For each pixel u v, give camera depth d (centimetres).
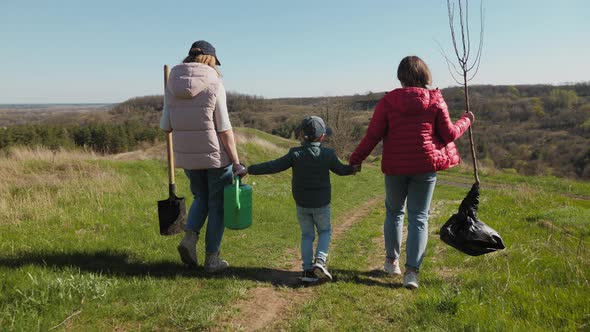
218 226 413
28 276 338
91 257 430
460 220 387
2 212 598
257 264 482
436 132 382
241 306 333
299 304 345
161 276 390
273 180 1648
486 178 2153
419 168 377
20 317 271
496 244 377
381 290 379
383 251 568
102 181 908
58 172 1072
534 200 902
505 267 431
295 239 654
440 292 355
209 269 414
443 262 487
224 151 396
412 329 285
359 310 330
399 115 375
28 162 1115
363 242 632
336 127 4641
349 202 1234
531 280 379
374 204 1216
